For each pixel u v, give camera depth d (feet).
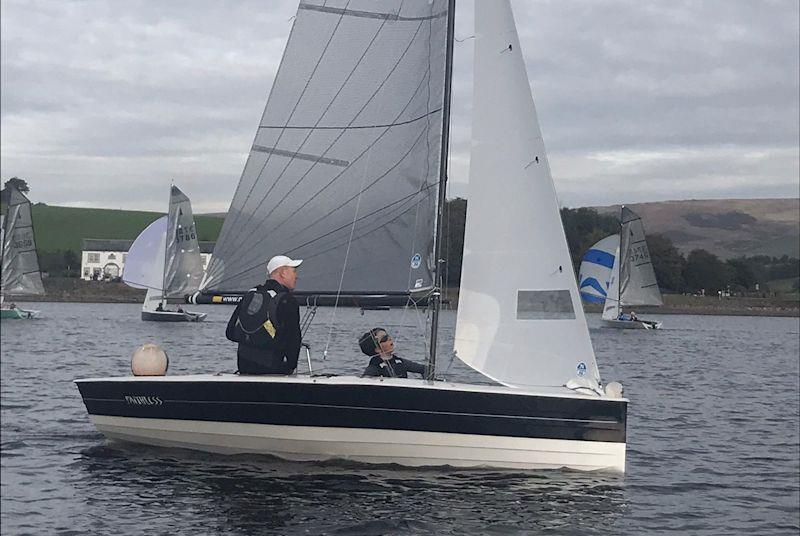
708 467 34.60
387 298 32.65
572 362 31.76
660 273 328.70
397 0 33.22
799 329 206.90
